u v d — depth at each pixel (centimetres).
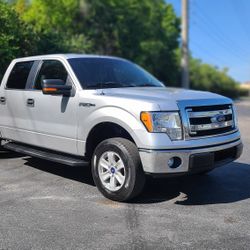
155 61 3766
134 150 545
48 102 664
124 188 553
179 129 536
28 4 2786
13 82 761
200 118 556
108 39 3225
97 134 611
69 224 489
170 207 552
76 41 2255
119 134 596
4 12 1362
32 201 575
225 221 499
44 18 2728
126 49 3319
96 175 590
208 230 471
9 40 1313
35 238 450
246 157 884
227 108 602
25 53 1433
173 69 4059
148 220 502
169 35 4119
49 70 694
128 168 545
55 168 766
